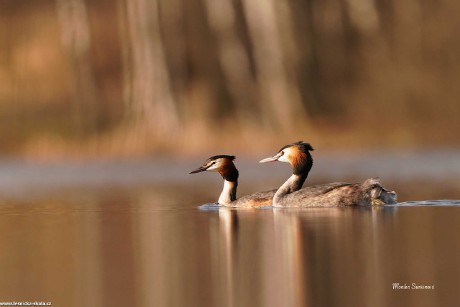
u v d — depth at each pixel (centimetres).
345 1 5122
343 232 1544
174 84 4550
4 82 4972
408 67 4944
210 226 1689
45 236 1631
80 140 4444
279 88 4656
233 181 2069
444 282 1154
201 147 4219
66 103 4822
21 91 4919
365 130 4481
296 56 4791
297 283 1166
